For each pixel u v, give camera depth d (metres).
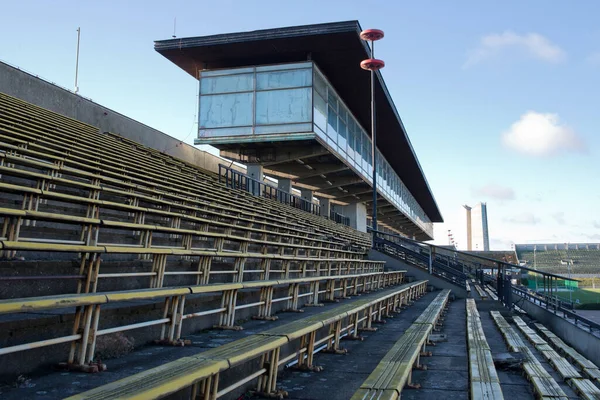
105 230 7.05
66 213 6.90
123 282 5.45
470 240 130.38
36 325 3.50
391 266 18.59
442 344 7.07
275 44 18.33
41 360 3.50
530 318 13.50
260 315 6.56
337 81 21.81
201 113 19.53
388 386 3.49
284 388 4.20
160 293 4.18
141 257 6.77
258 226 12.98
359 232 29.55
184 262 6.67
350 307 6.46
